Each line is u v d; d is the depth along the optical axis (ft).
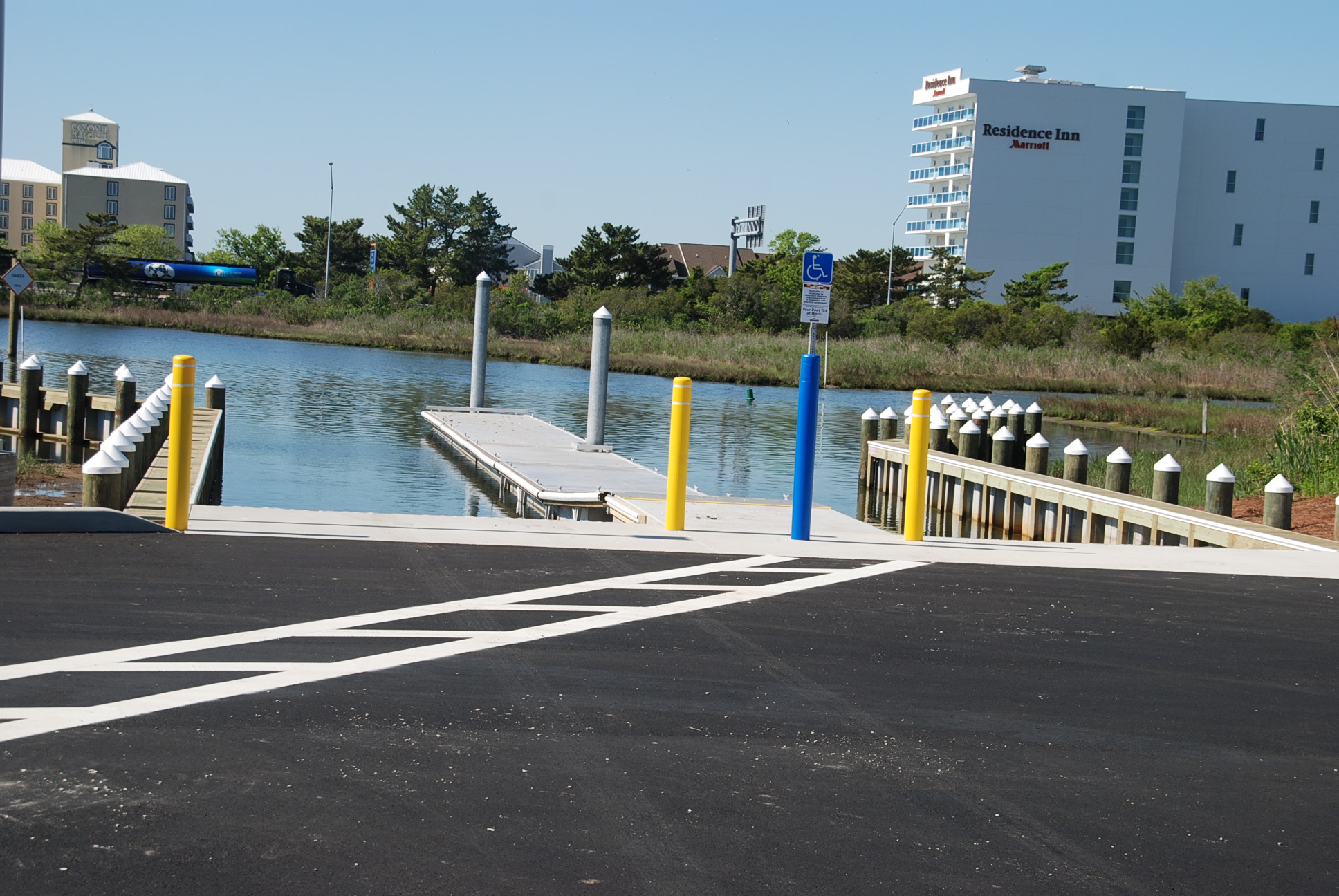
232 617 21.61
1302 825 14.74
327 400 117.80
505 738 16.30
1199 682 20.74
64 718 16.12
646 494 56.59
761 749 16.46
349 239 374.22
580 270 333.62
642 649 20.99
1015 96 343.67
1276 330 271.08
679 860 12.85
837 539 34.53
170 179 492.54
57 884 11.63
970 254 347.56
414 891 11.85
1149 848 13.84
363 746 15.70
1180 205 358.64
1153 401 157.58
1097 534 54.65
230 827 13.10
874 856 13.23
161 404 60.18
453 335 229.66
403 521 32.50
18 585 22.81
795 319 268.82
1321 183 357.82
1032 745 17.21
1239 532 43.45
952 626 23.89
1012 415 84.17
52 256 282.36
